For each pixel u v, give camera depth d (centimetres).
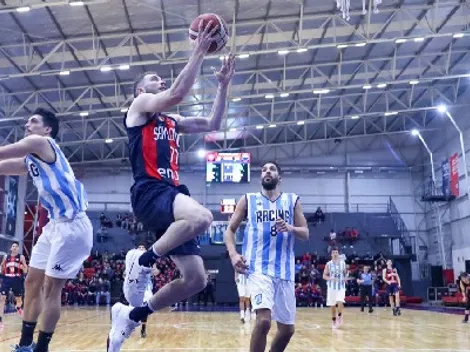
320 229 2908
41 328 414
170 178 321
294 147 3123
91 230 428
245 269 445
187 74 292
